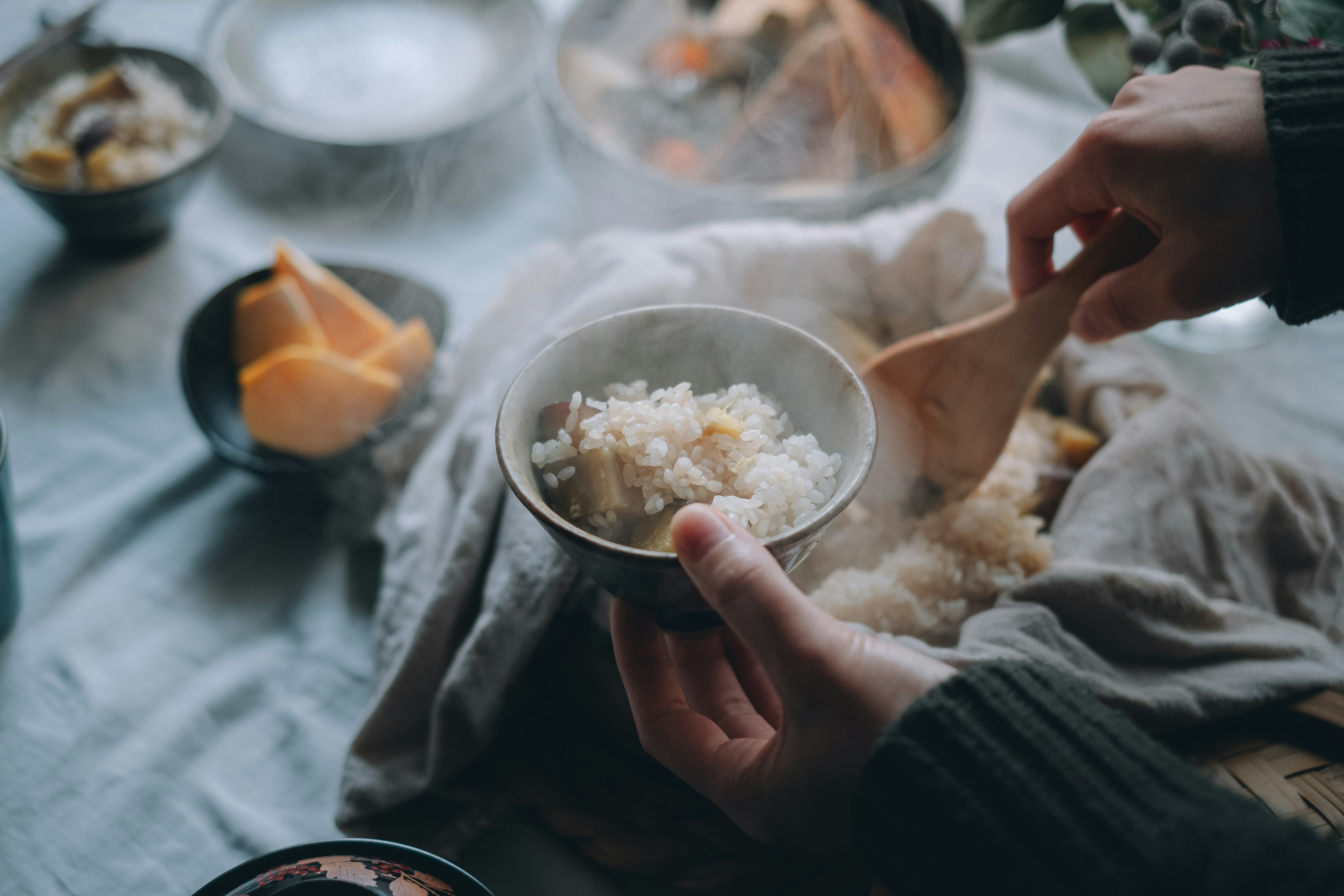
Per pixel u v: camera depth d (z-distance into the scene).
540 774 0.50
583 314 0.54
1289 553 0.52
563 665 0.50
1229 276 0.46
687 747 0.43
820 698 0.39
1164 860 0.33
